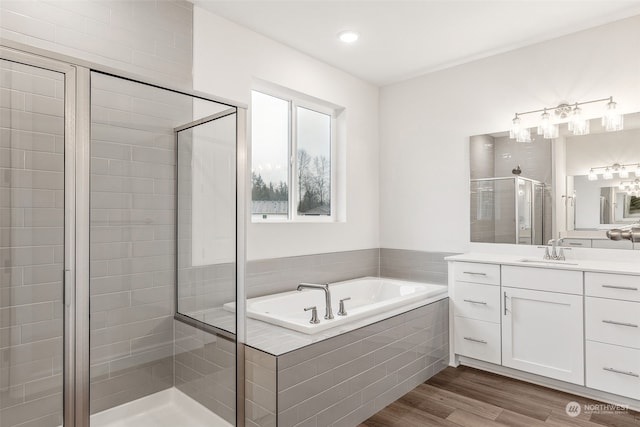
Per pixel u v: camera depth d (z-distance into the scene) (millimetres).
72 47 2100
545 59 3164
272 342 2092
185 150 2029
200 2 2621
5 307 1514
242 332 2168
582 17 2805
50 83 1568
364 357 2367
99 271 1731
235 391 2062
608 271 2414
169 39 2508
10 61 1489
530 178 3221
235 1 2607
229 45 2850
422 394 2676
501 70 3400
